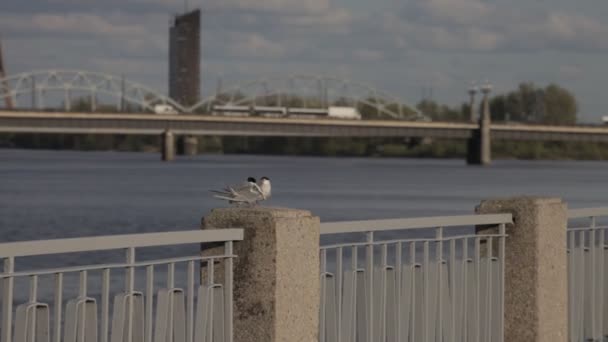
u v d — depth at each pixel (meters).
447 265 10.25
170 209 91.69
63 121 169.62
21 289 33.94
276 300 7.97
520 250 10.57
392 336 9.41
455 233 56.16
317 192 123.31
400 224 9.32
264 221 7.99
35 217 80.69
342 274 9.20
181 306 7.82
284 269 8.02
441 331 9.88
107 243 7.14
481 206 10.68
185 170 196.75
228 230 7.91
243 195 8.91
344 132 193.12
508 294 10.62
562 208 10.93
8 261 6.62
